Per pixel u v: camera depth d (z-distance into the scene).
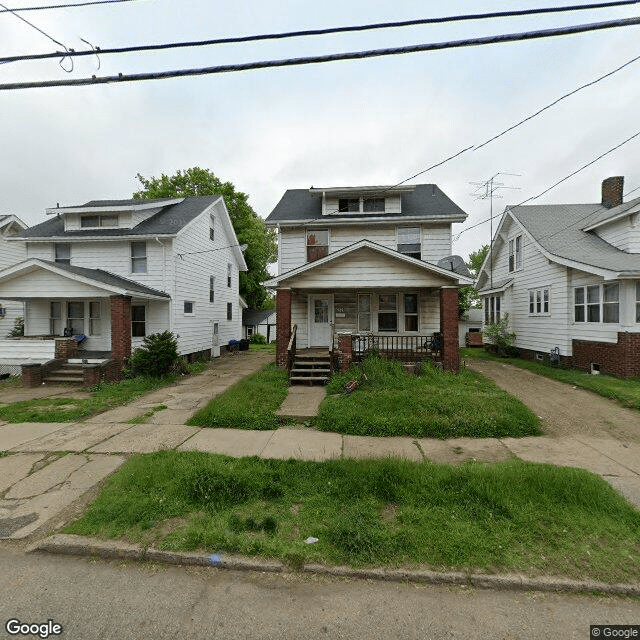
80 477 4.35
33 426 6.37
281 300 11.25
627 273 9.78
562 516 3.35
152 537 3.13
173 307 14.00
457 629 2.29
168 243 13.95
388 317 12.74
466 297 30.19
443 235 13.13
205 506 3.62
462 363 13.37
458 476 4.06
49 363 10.79
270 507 3.63
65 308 13.99
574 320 12.55
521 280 16.05
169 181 27.56
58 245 14.53
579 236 13.68
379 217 13.14
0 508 3.66
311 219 13.27
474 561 2.82
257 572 2.82
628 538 3.07
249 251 30.33
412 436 5.78
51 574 2.78
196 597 2.56
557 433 5.96
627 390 8.55
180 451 5.03
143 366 10.80
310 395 8.15
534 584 2.62
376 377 8.81
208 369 13.77
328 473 4.31
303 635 2.24
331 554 2.91
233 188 28.62
